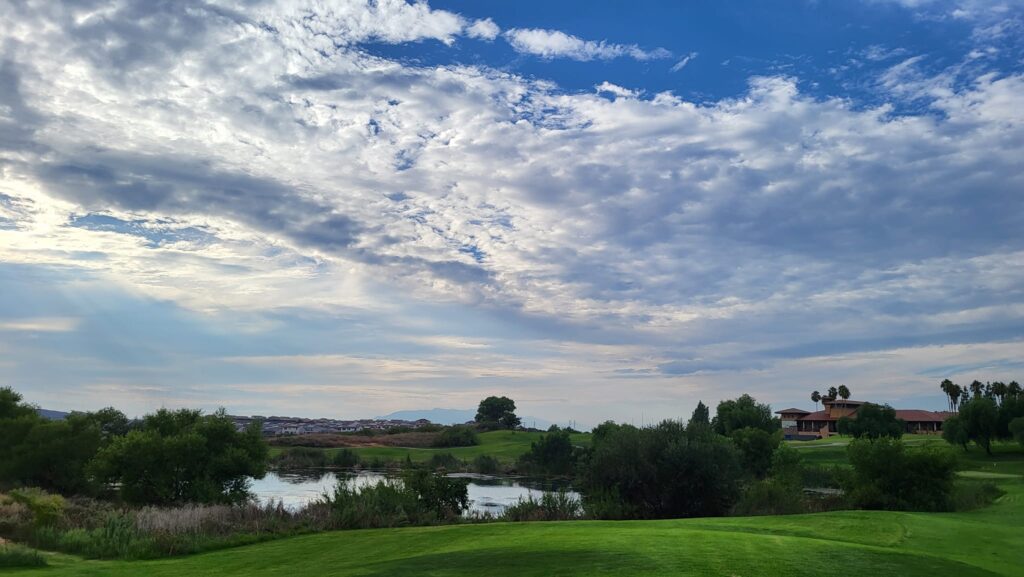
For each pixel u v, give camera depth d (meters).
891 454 33.44
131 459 41.00
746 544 17.06
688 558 15.18
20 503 30.91
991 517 26.38
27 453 48.56
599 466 38.28
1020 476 50.72
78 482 49.09
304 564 19.33
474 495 54.03
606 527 22.42
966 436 87.56
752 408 98.94
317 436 120.44
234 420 47.25
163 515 27.94
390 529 26.47
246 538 25.47
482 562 16.02
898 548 18.09
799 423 151.50
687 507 36.69
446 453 101.19
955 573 14.60
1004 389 127.06
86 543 24.20
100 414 61.22
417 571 15.41
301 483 62.47
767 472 58.31
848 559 15.44
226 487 43.59
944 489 32.59
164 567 20.22
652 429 39.06
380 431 134.12
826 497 37.12
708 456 36.81
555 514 33.88
